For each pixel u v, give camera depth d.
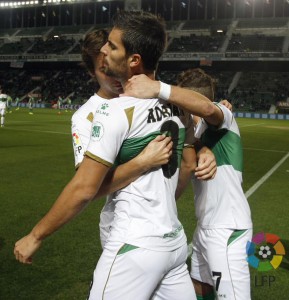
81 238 5.08
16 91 57.69
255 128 28.47
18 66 55.06
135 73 1.94
